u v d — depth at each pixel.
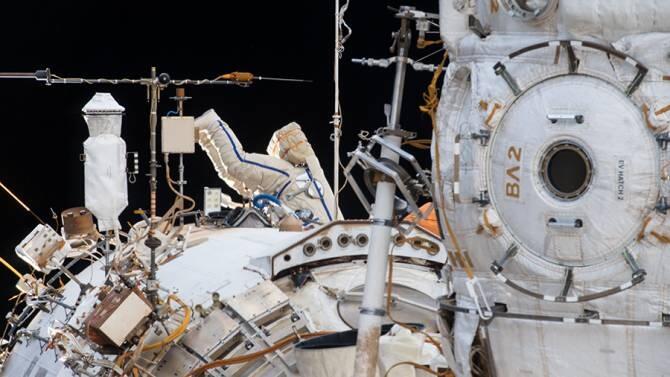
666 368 18.17
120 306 32.69
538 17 18.72
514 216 18.69
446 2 19.72
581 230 18.06
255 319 32.75
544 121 18.28
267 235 38.84
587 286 18.30
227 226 42.06
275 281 34.66
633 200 17.70
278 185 45.31
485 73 19.00
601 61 18.05
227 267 35.53
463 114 19.67
